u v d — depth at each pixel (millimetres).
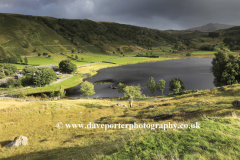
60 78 133125
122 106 54156
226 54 70250
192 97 45344
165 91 92375
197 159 7086
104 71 172750
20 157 19047
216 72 73375
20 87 103750
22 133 30828
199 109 27016
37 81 104438
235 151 7328
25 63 193375
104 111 46000
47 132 30312
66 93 96500
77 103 58156
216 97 37125
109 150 11117
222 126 10984
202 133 9766
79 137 24203
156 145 9297
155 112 33812
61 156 15953
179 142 9039
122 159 8602
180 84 82188
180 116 25547
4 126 35156
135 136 11906
